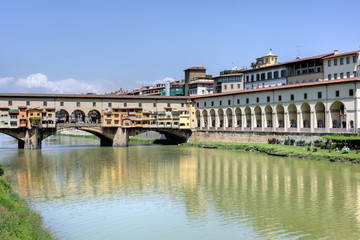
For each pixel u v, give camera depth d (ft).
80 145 479.41
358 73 351.67
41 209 162.40
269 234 132.87
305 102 354.33
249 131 411.13
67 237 130.93
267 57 609.83
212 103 467.11
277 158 311.27
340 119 339.36
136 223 145.07
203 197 182.50
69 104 440.04
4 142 583.17
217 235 132.57
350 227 139.03
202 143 439.22
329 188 198.49
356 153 279.49
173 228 139.54
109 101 457.68
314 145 327.67
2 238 102.47
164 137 551.18
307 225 141.59
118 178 231.71
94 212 158.71
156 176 237.86
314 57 409.08
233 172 249.34
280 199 177.68
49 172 254.88
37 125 413.18
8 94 414.41
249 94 417.69
